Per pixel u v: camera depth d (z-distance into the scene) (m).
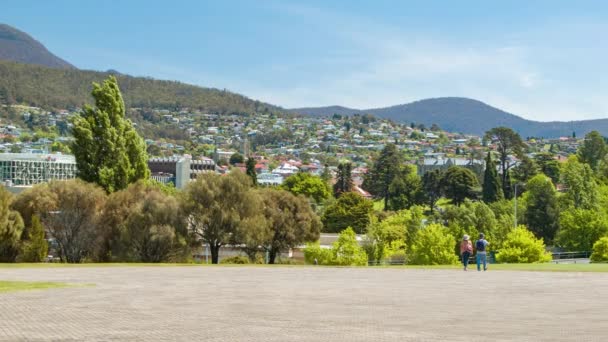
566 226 109.06
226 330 17.50
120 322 19.06
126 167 81.69
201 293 28.03
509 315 20.73
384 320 19.59
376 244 97.06
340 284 32.75
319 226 86.19
